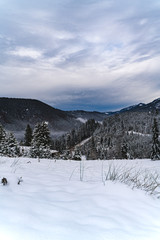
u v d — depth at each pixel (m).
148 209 2.85
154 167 10.85
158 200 3.35
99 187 3.60
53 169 6.43
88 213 2.42
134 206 2.88
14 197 2.53
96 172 6.64
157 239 1.97
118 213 2.54
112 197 3.12
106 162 13.09
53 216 2.18
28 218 2.00
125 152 39.53
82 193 3.23
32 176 4.17
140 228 2.20
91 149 48.41
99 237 1.84
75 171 6.53
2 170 4.45
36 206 2.36
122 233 2.00
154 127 21.47
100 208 2.63
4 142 19.16
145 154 42.69
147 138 58.97
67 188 3.47
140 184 4.11
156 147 20.50
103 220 2.26
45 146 27.17
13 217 1.95
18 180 3.44
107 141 83.81
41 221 2.00
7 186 3.00
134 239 1.91
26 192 2.88
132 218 2.46
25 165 6.42
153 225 2.34
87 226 2.06
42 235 1.72
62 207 2.48
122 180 4.34
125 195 3.27
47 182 3.76
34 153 18.19
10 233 1.65
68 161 11.55
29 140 44.72
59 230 1.86
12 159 8.02
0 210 2.05
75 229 1.94
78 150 24.69
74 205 2.62
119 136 93.19
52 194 2.98
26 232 1.72
